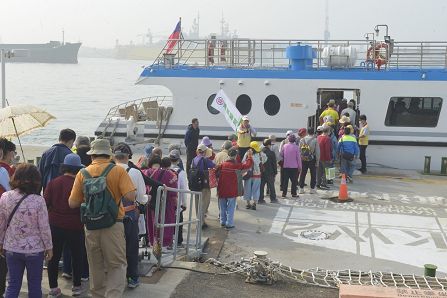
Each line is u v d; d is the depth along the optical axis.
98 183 5.93
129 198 6.04
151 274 7.82
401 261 9.79
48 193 6.64
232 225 11.57
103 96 69.38
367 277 8.29
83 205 5.99
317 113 18.91
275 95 19.12
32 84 94.38
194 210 12.93
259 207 13.30
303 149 14.48
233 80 19.36
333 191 14.94
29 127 8.96
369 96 18.44
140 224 8.52
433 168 18.30
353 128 16.83
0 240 5.84
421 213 13.01
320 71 18.70
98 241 6.11
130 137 20.61
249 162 11.50
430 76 17.94
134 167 7.27
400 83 18.12
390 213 12.97
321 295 7.53
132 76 131.88
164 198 8.20
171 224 8.33
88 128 37.03
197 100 19.75
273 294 7.49
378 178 16.89
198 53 21.97
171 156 9.85
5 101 18.41
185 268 8.16
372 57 19.48
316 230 11.59
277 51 20.30
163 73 19.83
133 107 21.64
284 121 19.19
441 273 9.18
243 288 7.65
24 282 7.37
